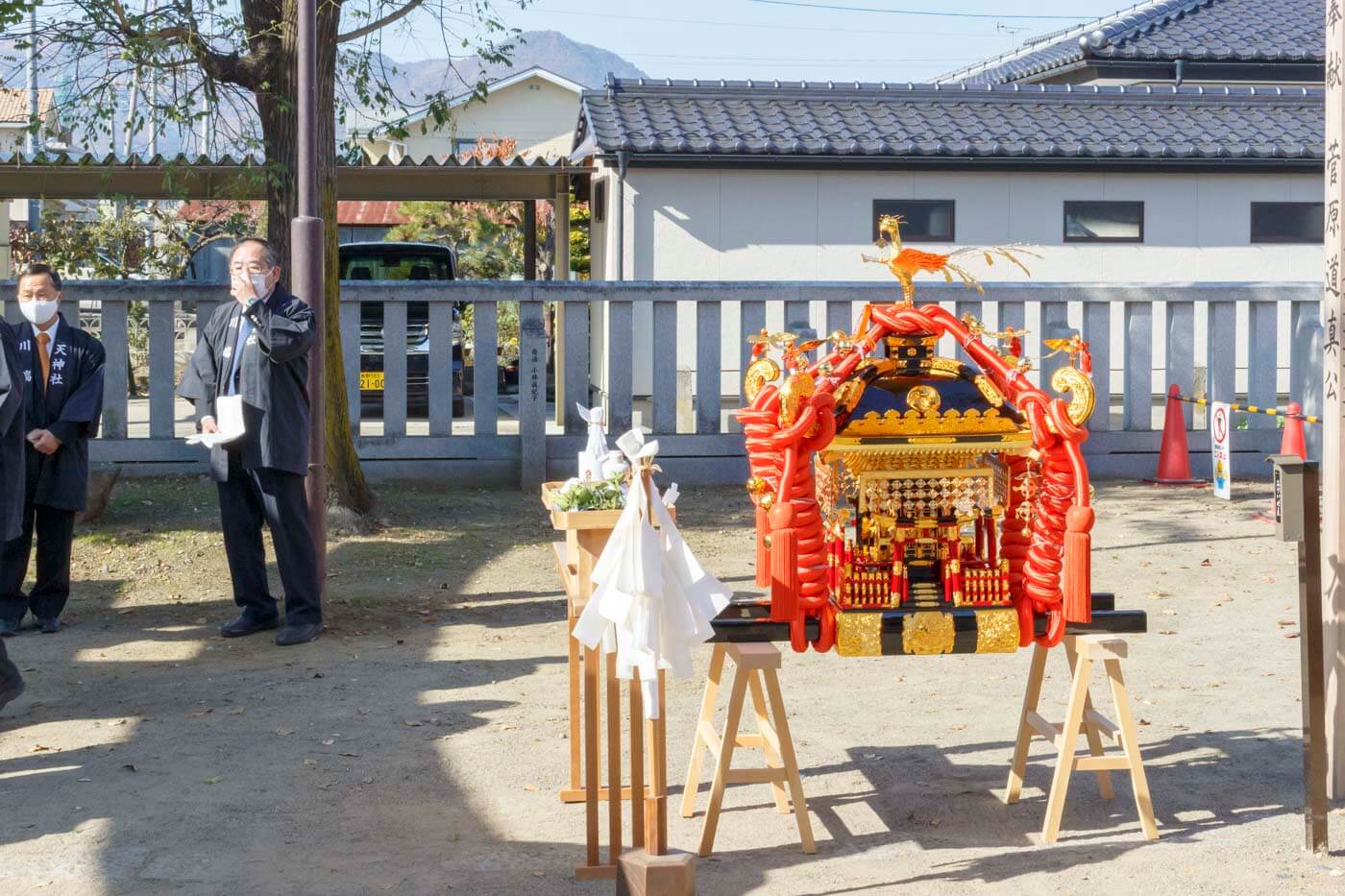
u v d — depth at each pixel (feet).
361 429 48.24
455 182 55.98
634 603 12.26
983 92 55.16
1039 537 14.11
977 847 14.40
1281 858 13.94
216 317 23.31
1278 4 69.26
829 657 22.47
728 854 14.28
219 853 14.23
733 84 54.44
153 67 32.78
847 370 14.06
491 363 39.42
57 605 24.39
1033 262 52.24
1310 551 13.89
